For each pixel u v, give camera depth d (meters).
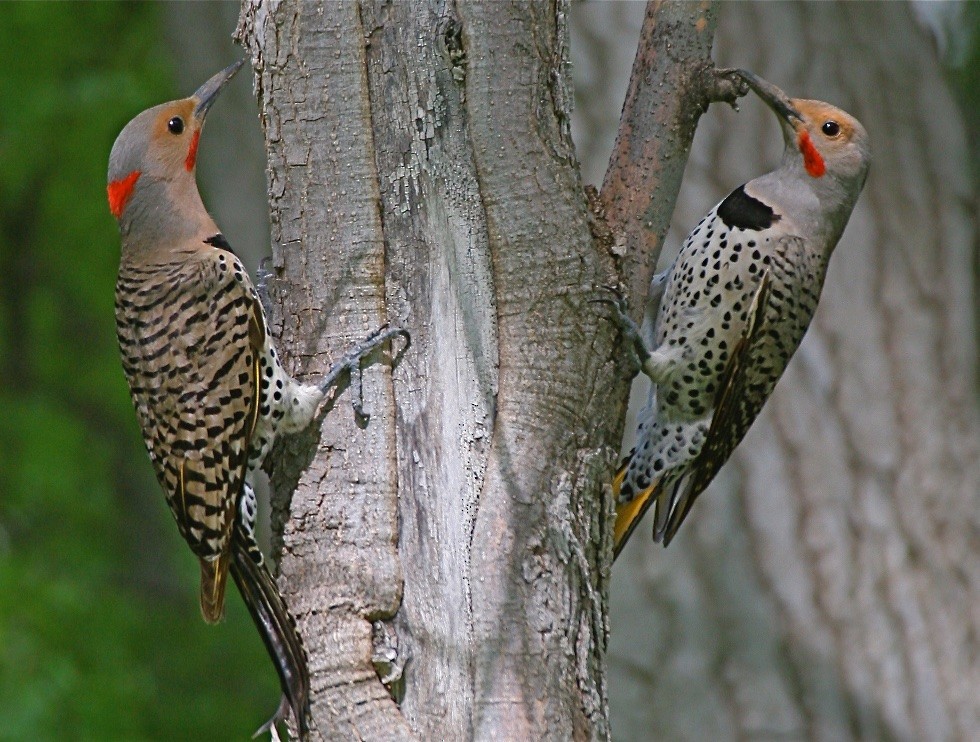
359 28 7.86
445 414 7.73
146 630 22.03
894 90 13.61
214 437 8.62
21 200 26.89
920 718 12.48
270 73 8.01
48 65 23.17
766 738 12.30
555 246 7.82
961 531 12.83
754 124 12.82
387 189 7.88
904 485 12.88
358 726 7.49
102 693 19.64
